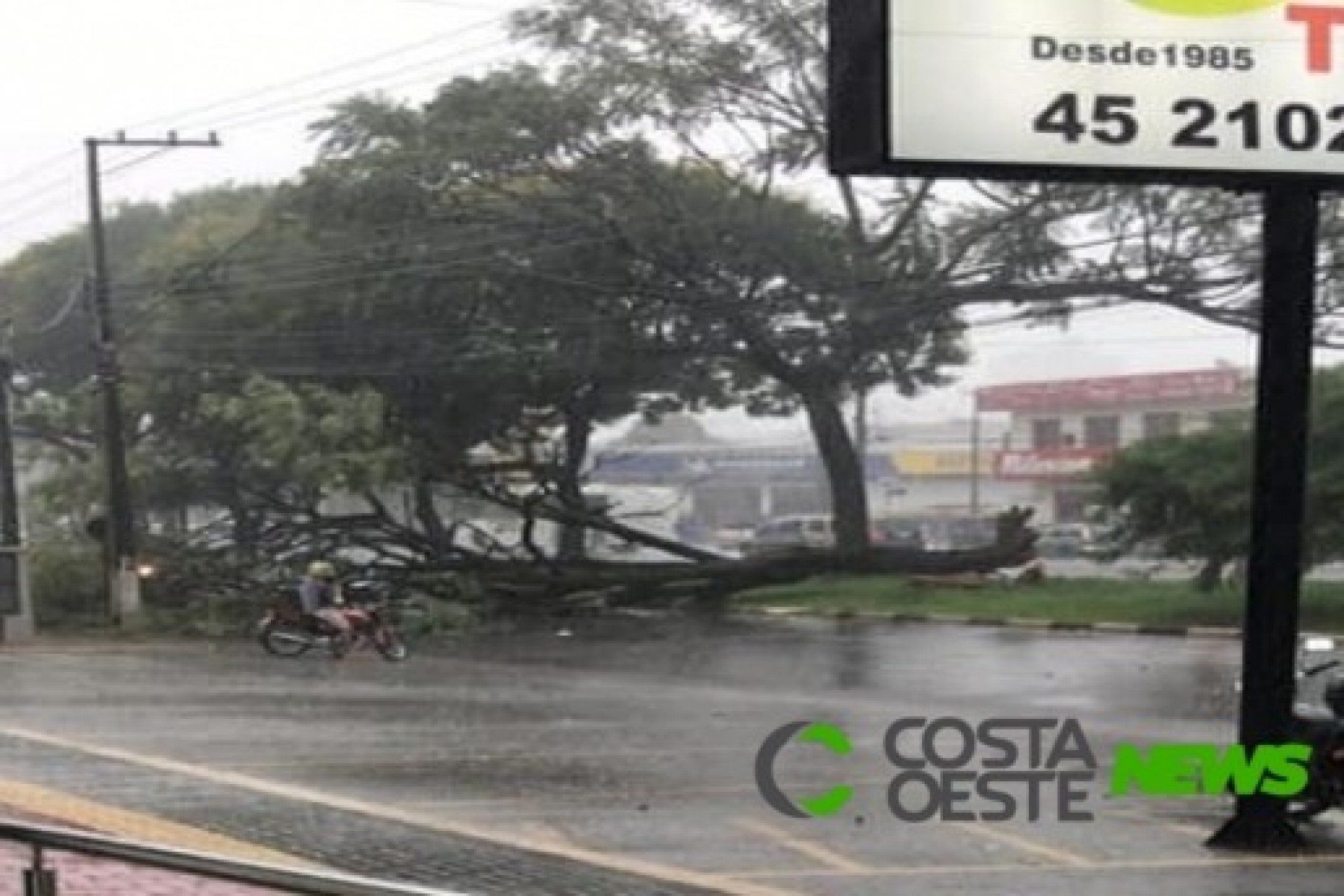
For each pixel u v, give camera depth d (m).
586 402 49.31
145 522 48.91
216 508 52.03
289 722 20.14
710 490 105.81
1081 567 63.09
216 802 13.89
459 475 47.25
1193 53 11.63
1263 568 12.26
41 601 43.84
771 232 47.09
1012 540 48.41
